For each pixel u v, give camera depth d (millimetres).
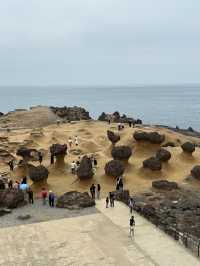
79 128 73812
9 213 36281
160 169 48844
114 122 84375
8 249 28781
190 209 38625
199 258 27172
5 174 48625
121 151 50375
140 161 53156
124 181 46500
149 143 56812
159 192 42906
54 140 64188
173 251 28250
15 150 59156
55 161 52250
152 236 30875
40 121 91500
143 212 35469
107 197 38062
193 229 33656
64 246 29234
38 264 26500
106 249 28672
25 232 31828
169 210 37719
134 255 27688
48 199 40625
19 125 88125
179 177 48125
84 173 45281
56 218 34906
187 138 70812
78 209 37125
